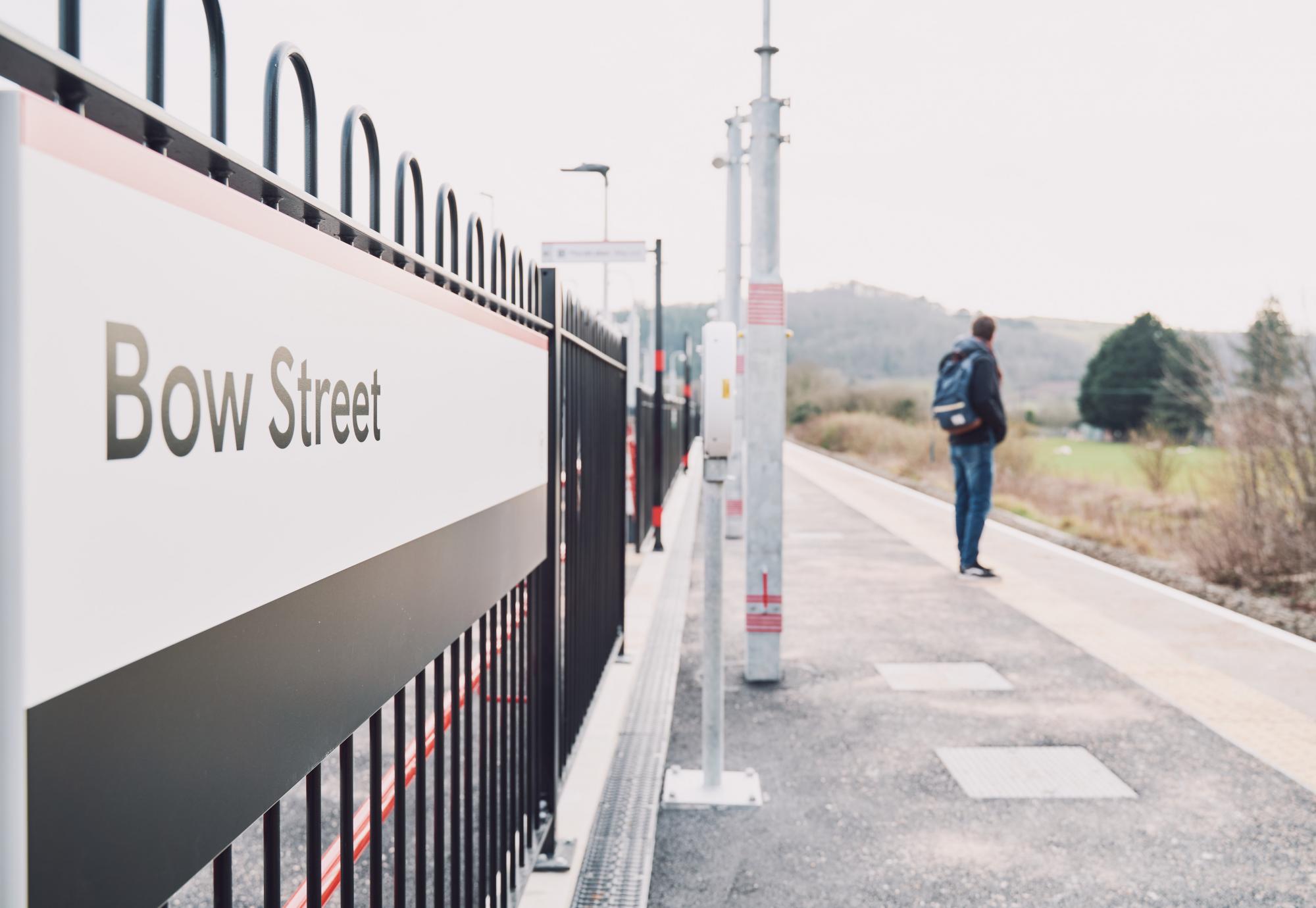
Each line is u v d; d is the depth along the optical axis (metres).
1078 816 3.90
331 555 1.42
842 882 3.37
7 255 0.77
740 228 10.19
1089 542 13.11
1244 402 9.56
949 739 4.81
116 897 0.92
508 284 2.87
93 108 0.98
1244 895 3.26
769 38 5.41
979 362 9.17
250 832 3.78
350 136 1.65
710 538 4.10
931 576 9.49
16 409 0.78
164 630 0.99
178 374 1.01
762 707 5.32
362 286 1.53
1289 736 4.82
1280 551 8.91
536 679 3.27
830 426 51.91
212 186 1.07
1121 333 73.12
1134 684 5.73
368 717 1.61
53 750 0.83
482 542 2.35
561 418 3.79
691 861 3.53
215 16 1.21
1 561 0.78
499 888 2.98
